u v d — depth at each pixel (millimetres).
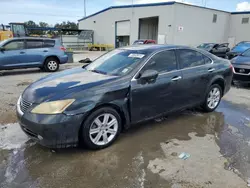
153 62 3520
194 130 3770
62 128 2699
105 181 2438
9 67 8898
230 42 29031
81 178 2484
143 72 3352
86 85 2982
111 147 3148
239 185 2369
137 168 2668
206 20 25953
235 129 3838
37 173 2557
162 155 2959
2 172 2559
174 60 3820
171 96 3744
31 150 3037
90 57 18641
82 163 2760
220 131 3748
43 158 2852
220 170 2633
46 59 9844
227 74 4746
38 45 9617
